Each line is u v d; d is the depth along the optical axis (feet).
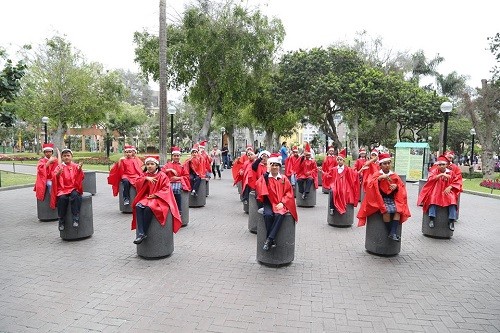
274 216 22.65
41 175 33.47
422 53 130.72
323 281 20.72
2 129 161.58
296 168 44.39
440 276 21.91
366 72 97.30
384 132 141.18
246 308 17.22
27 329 15.07
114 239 28.35
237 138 210.59
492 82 90.63
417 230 33.50
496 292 19.70
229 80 84.84
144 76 86.38
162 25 57.93
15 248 25.77
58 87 106.52
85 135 213.66
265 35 87.04
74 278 20.49
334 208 33.88
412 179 71.97
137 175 37.83
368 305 17.81
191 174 42.45
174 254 25.04
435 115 93.35
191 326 15.49
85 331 15.01
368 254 25.98
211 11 85.10
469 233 32.73
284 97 101.60
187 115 175.01
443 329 15.71
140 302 17.65
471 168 101.76
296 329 15.43
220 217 37.37
